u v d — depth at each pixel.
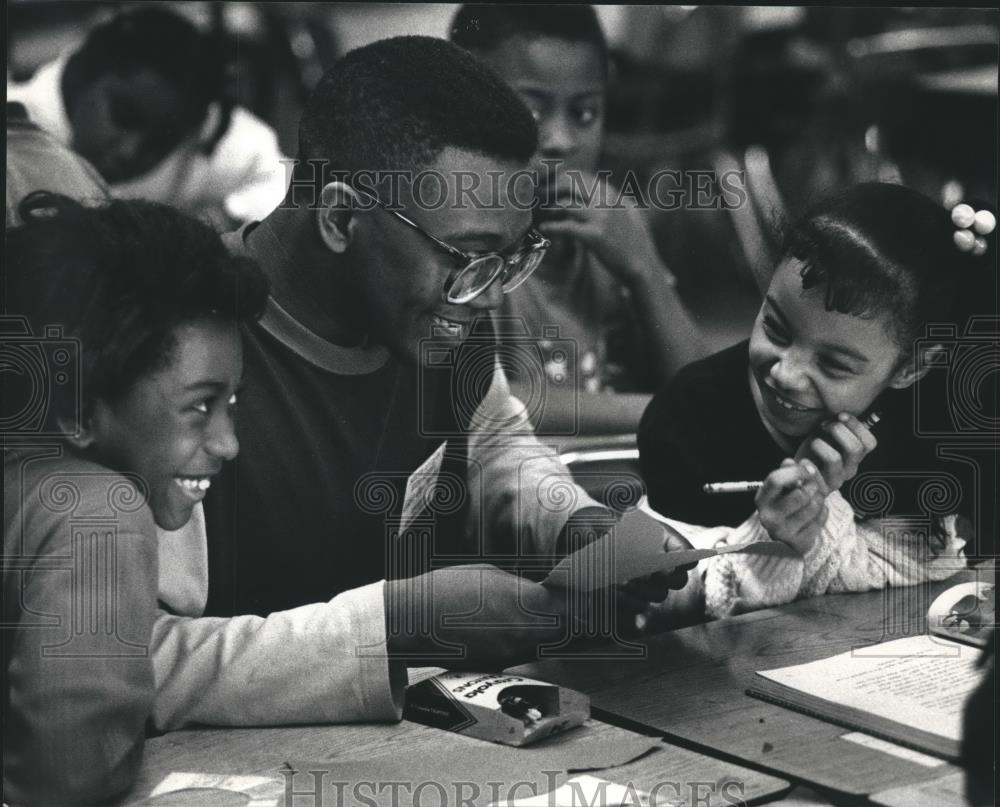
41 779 1.53
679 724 1.55
